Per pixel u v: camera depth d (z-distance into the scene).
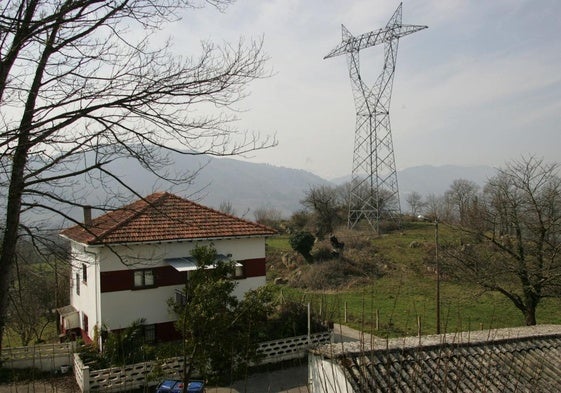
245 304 12.60
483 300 31.39
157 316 20.27
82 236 21.14
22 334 19.42
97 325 19.48
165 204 23.23
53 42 6.91
